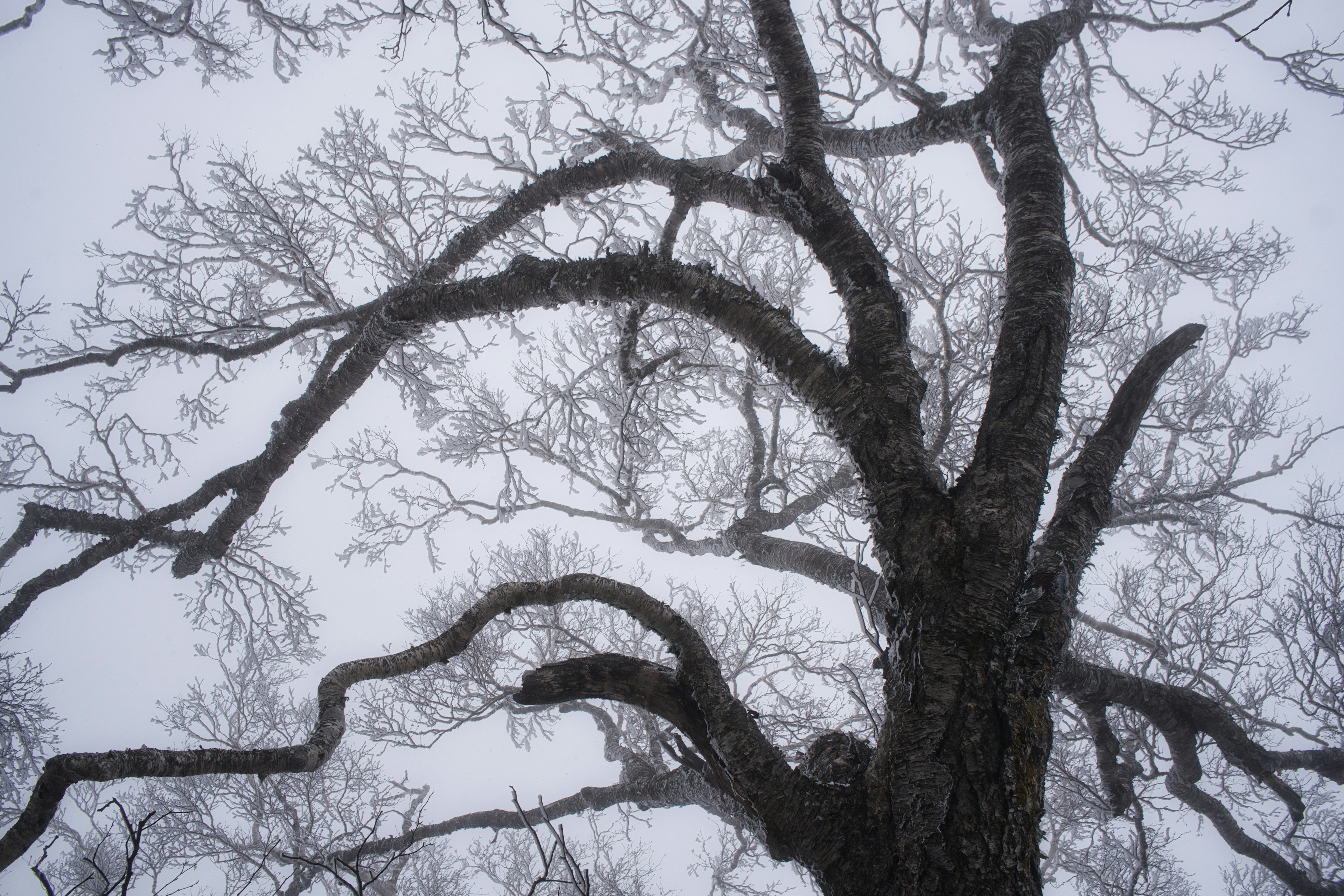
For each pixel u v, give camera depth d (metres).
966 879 2.68
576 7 8.16
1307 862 7.99
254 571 9.52
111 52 8.69
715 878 9.62
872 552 3.68
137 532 8.11
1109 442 4.03
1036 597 3.24
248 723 10.59
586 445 8.98
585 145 8.24
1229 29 7.38
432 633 10.04
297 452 7.60
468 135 8.70
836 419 3.79
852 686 7.02
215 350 8.35
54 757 2.82
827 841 3.00
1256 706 7.73
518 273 5.18
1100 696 5.45
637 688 3.54
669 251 6.07
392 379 9.23
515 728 9.80
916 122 5.94
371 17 8.37
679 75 8.46
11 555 8.02
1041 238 4.12
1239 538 8.65
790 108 4.94
